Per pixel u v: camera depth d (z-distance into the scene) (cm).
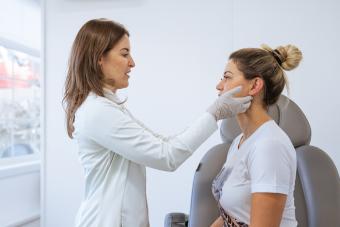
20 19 213
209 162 115
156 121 167
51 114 183
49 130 183
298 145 110
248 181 81
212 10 159
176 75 164
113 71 90
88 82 88
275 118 109
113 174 90
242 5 155
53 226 183
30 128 227
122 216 87
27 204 203
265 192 72
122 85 94
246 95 86
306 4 147
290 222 82
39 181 214
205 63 161
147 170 168
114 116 83
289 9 150
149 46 168
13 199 192
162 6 166
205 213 109
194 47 162
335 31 144
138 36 169
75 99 90
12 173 189
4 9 199
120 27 92
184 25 163
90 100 87
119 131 82
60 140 181
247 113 89
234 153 91
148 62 168
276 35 151
